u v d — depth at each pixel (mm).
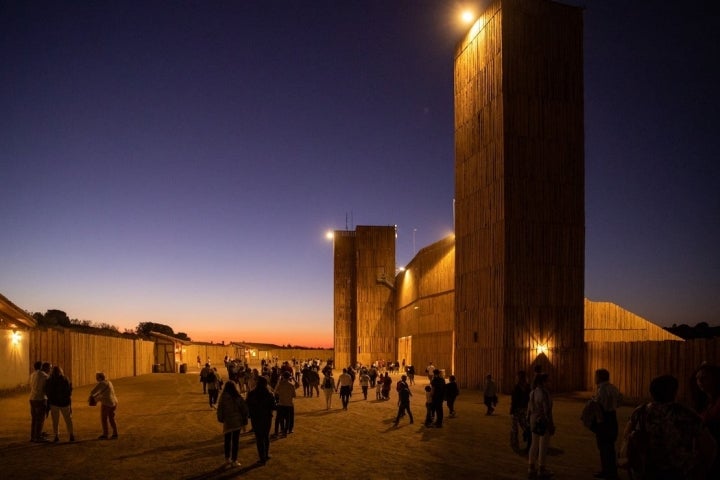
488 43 33594
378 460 12484
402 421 19422
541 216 31703
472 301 34000
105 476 10883
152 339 60969
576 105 32812
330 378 23734
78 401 25828
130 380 44031
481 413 22000
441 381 18109
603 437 10258
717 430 5734
